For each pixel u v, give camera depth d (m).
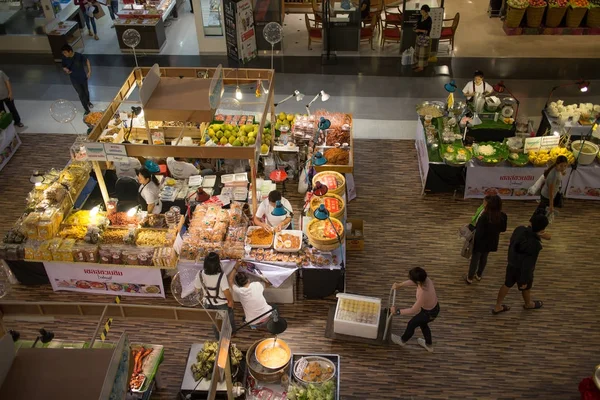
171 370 7.33
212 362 6.54
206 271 6.90
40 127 12.05
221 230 8.20
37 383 3.63
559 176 8.57
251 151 7.98
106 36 15.94
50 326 7.85
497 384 7.10
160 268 7.94
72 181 8.83
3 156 10.84
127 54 15.05
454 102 10.95
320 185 7.84
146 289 8.22
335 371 6.79
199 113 8.20
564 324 7.85
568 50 14.71
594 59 14.28
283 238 8.06
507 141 9.77
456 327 7.84
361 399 6.94
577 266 8.73
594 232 9.30
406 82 13.52
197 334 7.82
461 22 16.22
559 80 13.44
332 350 7.52
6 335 3.79
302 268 7.81
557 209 9.76
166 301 8.24
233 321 7.38
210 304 7.10
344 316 7.55
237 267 7.85
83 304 4.86
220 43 14.89
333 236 7.80
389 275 8.66
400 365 7.34
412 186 10.39
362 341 7.57
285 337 7.68
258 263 7.81
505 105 10.59
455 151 9.79
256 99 12.20
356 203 10.02
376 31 15.83
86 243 8.05
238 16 13.78
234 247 7.91
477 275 8.50
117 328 7.88
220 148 8.00
